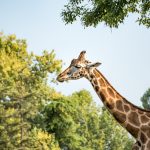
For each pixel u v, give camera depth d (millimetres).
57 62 75312
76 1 28047
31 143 66688
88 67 19203
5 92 67875
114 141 102438
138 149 18797
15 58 76625
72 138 71438
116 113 18984
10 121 66562
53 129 70312
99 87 19141
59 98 71688
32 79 74375
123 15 27734
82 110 96250
